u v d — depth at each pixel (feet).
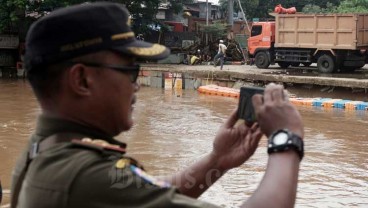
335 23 64.95
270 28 73.92
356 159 30.35
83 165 4.26
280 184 4.33
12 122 42.57
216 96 62.80
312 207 21.38
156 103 56.29
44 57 4.60
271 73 67.72
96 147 4.42
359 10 100.83
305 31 68.08
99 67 4.66
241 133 5.91
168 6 103.04
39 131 4.82
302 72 69.72
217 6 144.66
